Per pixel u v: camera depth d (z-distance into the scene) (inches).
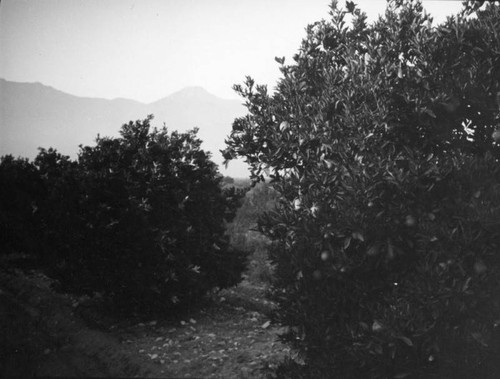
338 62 199.8
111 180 262.4
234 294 331.3
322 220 163.8
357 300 162.4
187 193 277.6
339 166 168.2
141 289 255.0
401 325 147.1
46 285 281.6
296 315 167.9
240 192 313.9
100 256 258.5
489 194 151.6
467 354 151.9
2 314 225.0
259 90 200.8
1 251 320.5
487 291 148.3
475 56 163.6
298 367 176.9
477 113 165.9
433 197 158.6
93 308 263.3
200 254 292.2
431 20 164.4
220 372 195.8
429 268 149.3
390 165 153.7
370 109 163.5
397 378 152.7
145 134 284.5
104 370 190.5
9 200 323.0
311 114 186.1
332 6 201.3
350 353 156.6
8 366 181.9
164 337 239.1
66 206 263.0
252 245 435.2
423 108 155.3
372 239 156.5
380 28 176.4
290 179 178.2
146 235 259.6
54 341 209.3
